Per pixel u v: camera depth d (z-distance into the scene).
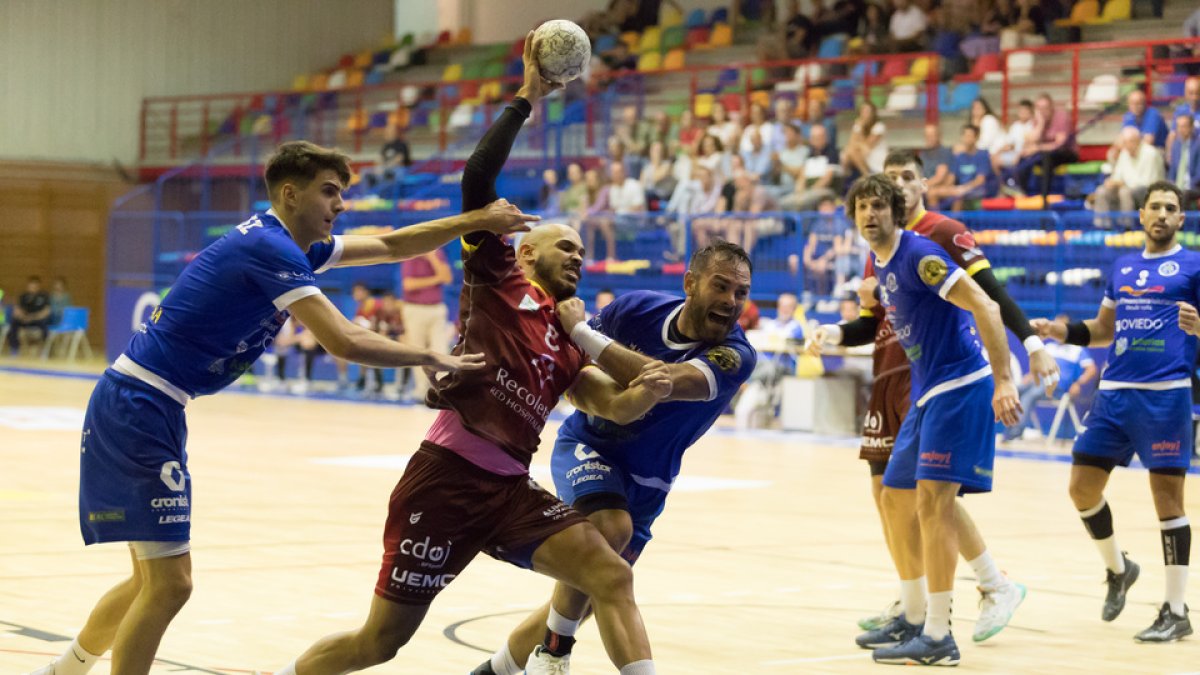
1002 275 16.78
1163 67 18.72
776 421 17.86
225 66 30.22
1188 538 6.63
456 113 26.39
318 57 31.05
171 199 28.67
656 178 20.80
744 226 18.47
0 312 27.75
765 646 6.20
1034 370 6.16
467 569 7.90
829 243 17.66
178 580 4.43
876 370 6.74
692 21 25.92
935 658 5.95
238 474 12.18
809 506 10.72
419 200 23.16
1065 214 16.27
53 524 9.16
